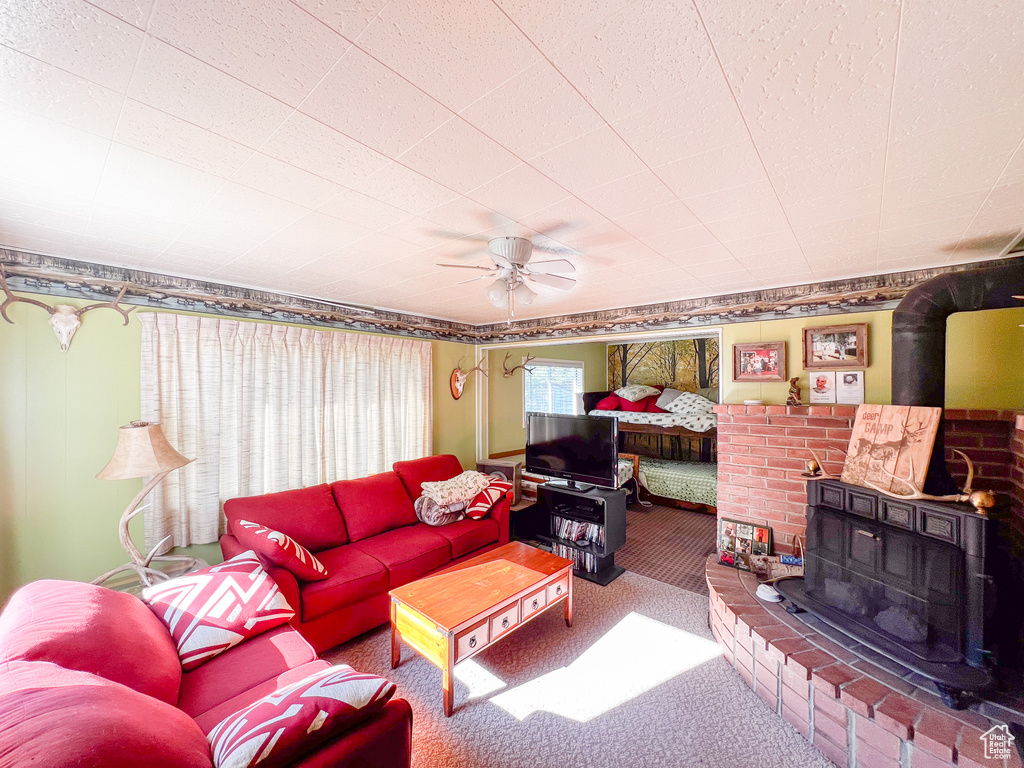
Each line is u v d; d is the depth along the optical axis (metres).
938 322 2.12
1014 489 2.23
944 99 1.09
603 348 7.27
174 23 0.85
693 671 2.28
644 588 3.27
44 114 1.15
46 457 2.46
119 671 1.31
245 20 0.85
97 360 2.62
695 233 2.11
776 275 2.95
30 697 0.92
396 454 4.29
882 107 1.13
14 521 2.38
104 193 1.65
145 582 2.34
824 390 3.07
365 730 1.18
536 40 0.91
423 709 2.02
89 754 0.76
